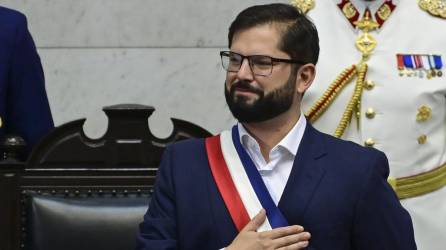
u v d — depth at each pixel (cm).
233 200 881
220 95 1606
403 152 1141
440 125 1156
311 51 898
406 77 1147
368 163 891
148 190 1082
